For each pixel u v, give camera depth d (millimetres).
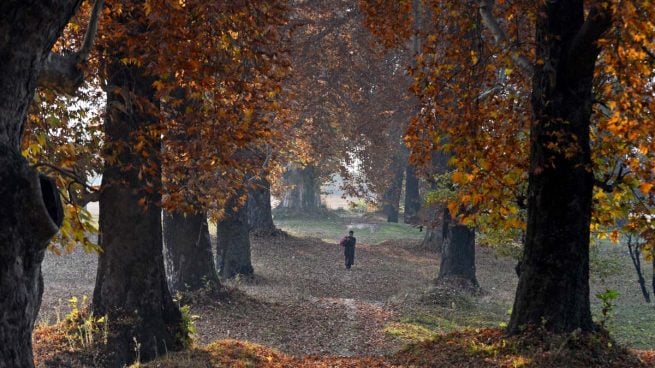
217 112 11656
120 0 10914
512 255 16828
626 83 9648
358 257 38781
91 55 11781
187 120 11938
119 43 11672
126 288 12375
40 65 5148
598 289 30547
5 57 4766
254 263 33531
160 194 12836
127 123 12344
